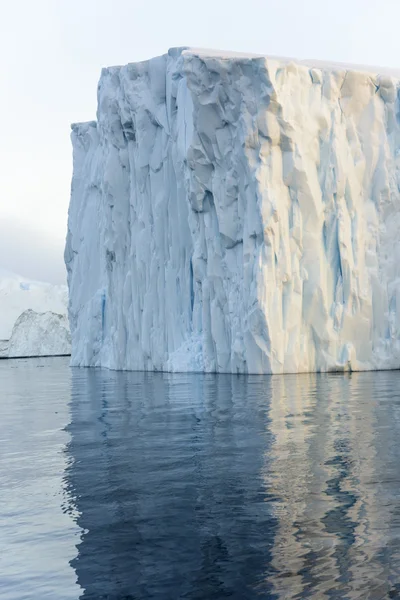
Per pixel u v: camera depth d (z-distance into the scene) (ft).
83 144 172.96
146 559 21.97
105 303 157.28
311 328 107.24
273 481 31.12
